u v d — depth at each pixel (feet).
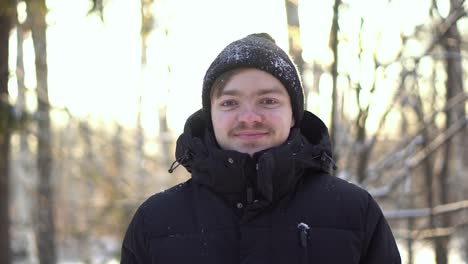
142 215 6.45
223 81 6.16
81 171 30.91
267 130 6.09
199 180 6.22
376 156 23.32
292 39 21.01
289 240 5.94
